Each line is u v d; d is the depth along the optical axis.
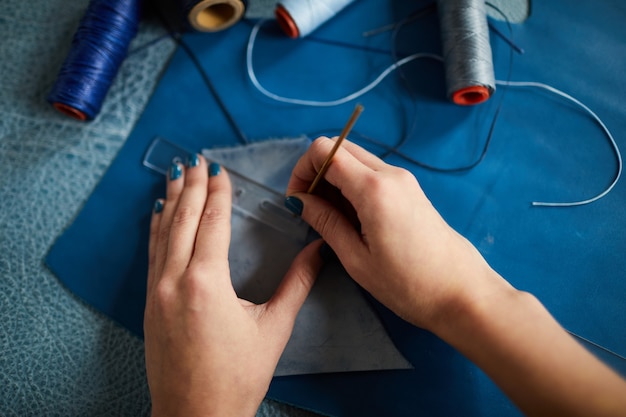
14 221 0.83
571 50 0.89
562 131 0.86
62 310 0.79
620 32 0.90
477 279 0.57
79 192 0.85
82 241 0.82
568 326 0.77
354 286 0.77
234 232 0.81
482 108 0.87
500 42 0.90
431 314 0.58
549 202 0.83
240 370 0.59
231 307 0.60
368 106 0.89
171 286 0.62
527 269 0.80
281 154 0.85
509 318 0.53
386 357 0.75
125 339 0.78
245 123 0.88
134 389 0.76
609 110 0.87
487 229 0.82
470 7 0.81
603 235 0.81
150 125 0.88
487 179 0.84
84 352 0.77
